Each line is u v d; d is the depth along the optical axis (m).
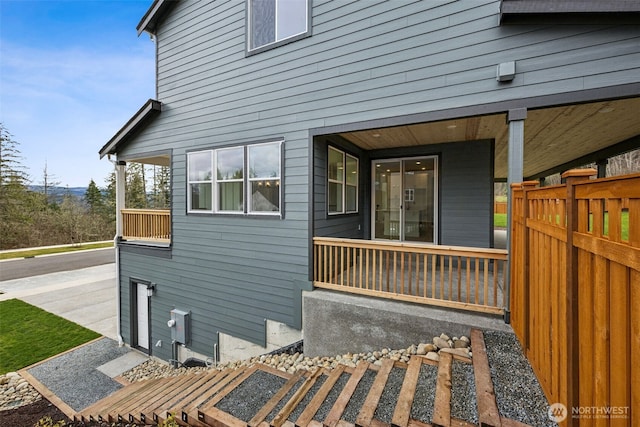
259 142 4.91
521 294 2.73
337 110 4.20
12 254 17.78
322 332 3.98
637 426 1.12
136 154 6.71
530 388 2.21
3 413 4.60
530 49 3.08
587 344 1.50
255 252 4.99
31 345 6.84
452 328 3.18
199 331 5.67
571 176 1.62
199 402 3.26
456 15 3.44
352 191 5.98
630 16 2.71
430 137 5.25
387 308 3.58
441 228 5.76
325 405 2.71
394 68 3.80
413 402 2.37
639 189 1.06
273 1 4.78
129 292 6.84
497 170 9.12
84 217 23.75
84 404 4.82
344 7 4.15
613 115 3.71
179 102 5.95
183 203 5.91
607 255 1.29
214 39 5.44
